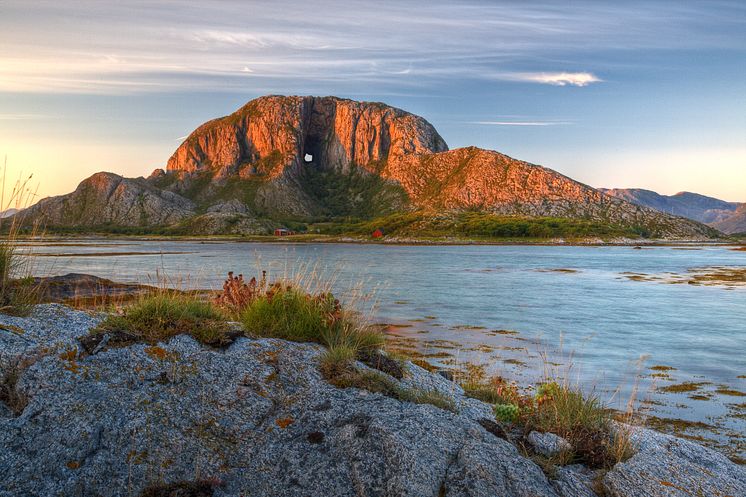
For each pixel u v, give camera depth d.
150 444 4.65
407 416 5.33
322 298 7.71
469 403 6.81
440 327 25.86
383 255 117.62
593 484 4.98
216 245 176.00
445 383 7.86
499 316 30.14
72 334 5.62
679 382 15.50
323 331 7.30
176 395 5.27
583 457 5.47
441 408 5.96
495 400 7.76
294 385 5.88
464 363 17.31
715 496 4.82
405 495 4.27
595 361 18.39
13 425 4.54
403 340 22.00
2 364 5.04
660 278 61.75
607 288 49.03
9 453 4.32
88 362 5.32
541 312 32.19
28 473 4.21
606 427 6.10
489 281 55.41
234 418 5.19
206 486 4.39
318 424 5.21
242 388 5.60
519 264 89.19
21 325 5.57
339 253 126.25
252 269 58.44
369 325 8.27
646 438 6.13
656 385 15.07
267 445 4.94
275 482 4.55
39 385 4.91
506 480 4.52
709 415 12.13
